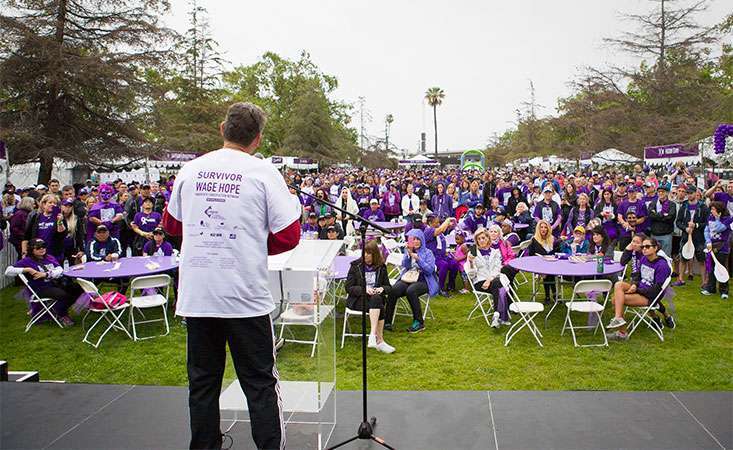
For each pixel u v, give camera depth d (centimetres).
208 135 3406
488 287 729
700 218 916
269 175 253
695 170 1434
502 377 534
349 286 646
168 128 2442
